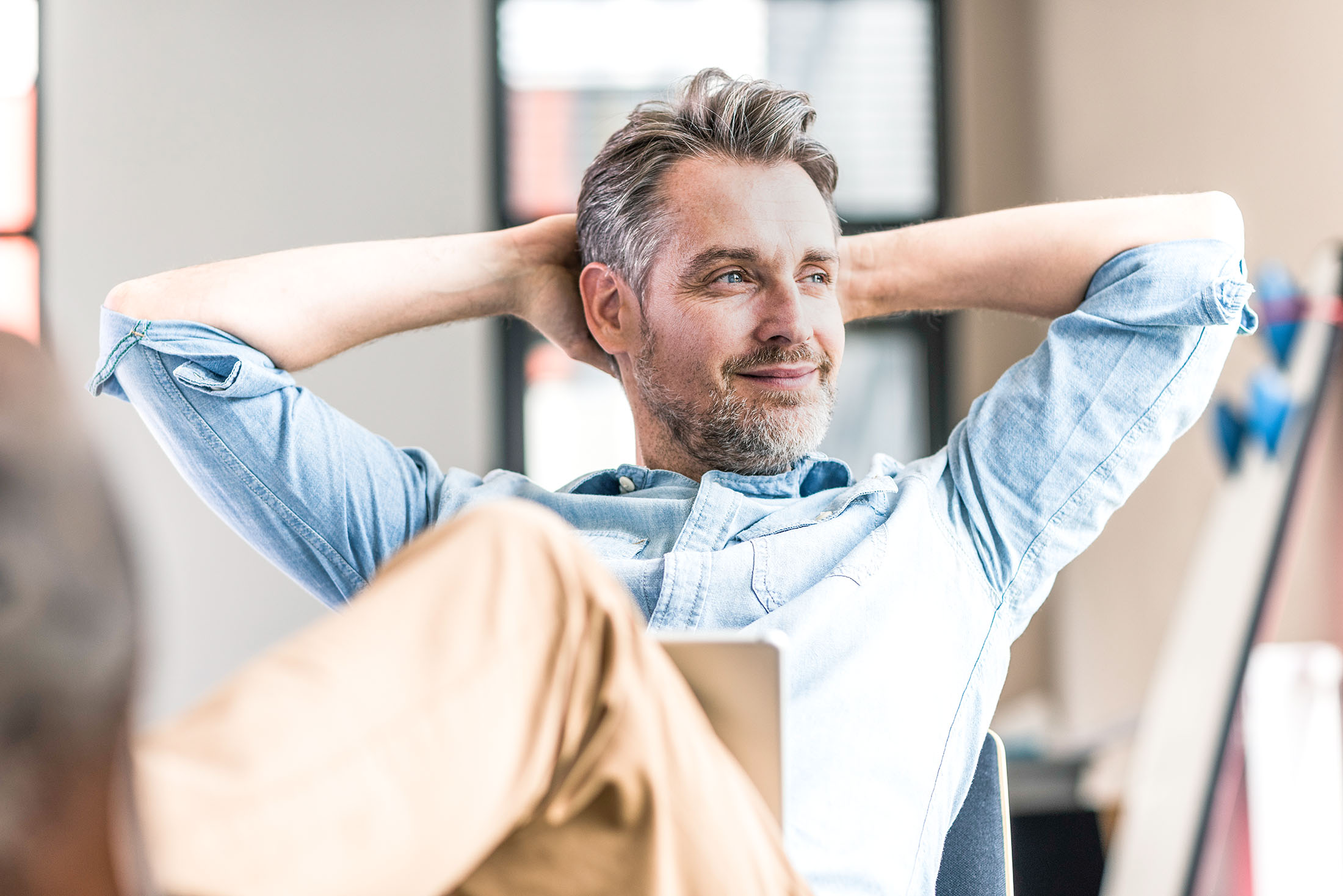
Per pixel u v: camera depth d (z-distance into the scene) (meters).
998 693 1.07
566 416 3.89
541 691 0.46
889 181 4.06
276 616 3.54
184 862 0.34
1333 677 2.00
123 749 0.32
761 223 1.13
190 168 3.67
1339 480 2.07
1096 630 3.33
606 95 4.00
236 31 3.69
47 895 0.31
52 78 3.66
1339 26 2.28
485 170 3.89
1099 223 1.20
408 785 0.40
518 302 1.28
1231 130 2.72
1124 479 1.10
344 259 1.20
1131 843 2.51
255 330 1.13
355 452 1.14
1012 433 1.11
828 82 4.06
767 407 1.14
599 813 0.49
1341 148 2.27
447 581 0.46
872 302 1.27
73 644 0.31
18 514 0.31
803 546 1.02
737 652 0.64
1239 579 2.24
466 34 3.74
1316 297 2.23
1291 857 2.03
